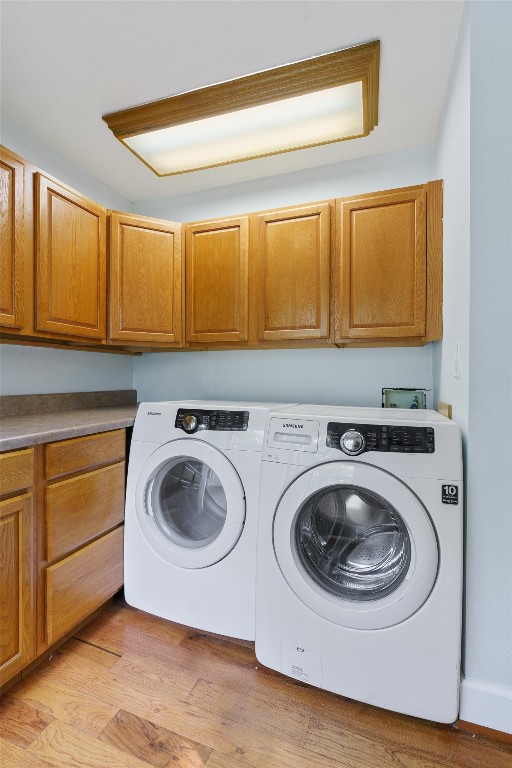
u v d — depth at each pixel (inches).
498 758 41.1
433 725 44.8
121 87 63.0
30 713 45.1
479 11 44.1
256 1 48.3
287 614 49.5
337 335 72.9
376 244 70.1
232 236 80.9
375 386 83.6
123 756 40.4
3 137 70.0
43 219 63.3
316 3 48.7
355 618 45.4
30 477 48.9
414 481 44.2
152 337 81.7
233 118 67.4
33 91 63.9
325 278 73.3
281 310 77.0
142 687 49.4
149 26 51.7
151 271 81.7
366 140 77.0
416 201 67.6
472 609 44.4
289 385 90.1
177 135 72.4
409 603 43.4
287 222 76.6
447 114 61.8
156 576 61.2
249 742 42.3
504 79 43.3
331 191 85.2
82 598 56.6
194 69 59.3
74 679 50.4
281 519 49.9
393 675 44.4
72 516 55.0
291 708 46.9
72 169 84.5
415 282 67.5
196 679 51.1
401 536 47.2
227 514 55.9
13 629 46.6
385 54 56.1
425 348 80.7
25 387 75.4
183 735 42.9
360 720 45.4
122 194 99.2
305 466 49.1
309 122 68.5
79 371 87.7
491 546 43.9
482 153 44.1
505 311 43.4
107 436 62.5
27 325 61.4
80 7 48.9
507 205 43.3
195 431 59.4
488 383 44.0
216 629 56.7
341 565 50.8
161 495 64.7
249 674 52.3
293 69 58.4
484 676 44.2
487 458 44.0
